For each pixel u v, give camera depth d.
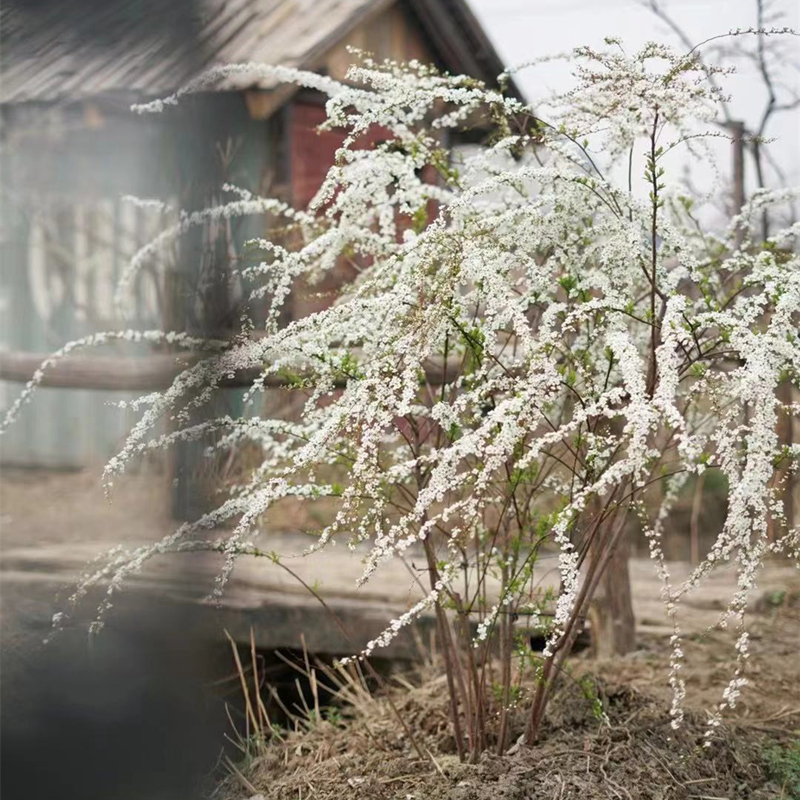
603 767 2.83
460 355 3.01
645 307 3.09
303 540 5.28
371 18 6.57
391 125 3.13
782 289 2.66
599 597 4.07
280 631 4.14
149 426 2.69
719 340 2.65
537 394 2.40
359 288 2.80
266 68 3.24
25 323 7.70
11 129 5.05
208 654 2.97
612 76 2.53
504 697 2.90
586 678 3.19
